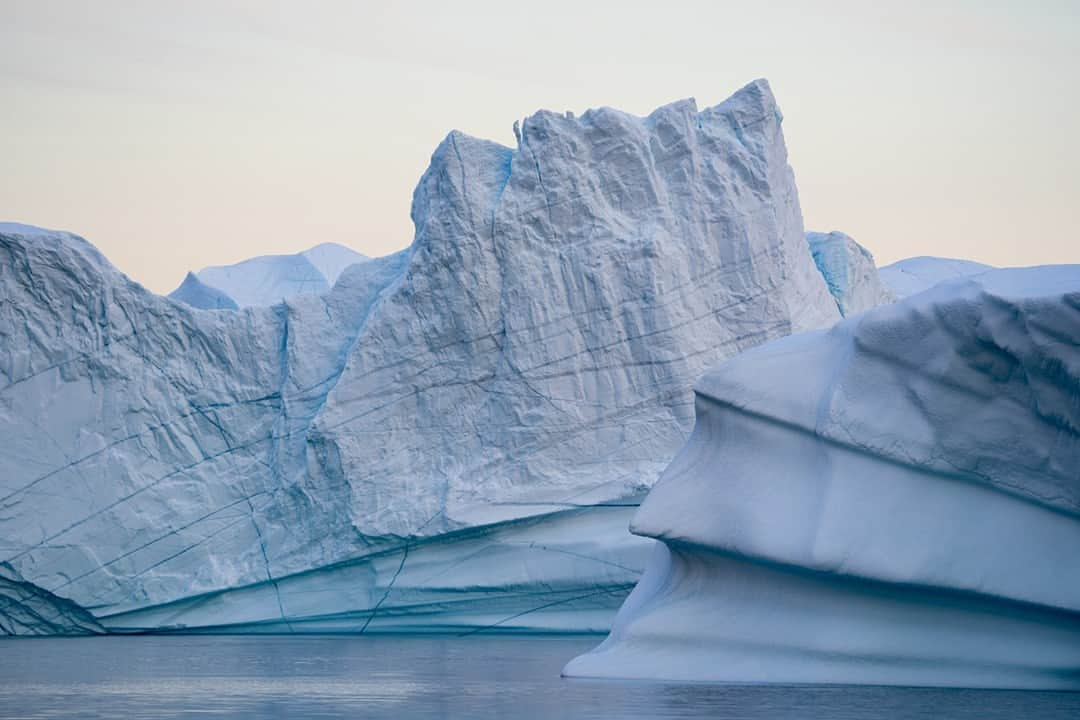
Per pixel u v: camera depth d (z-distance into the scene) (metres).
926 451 39.09
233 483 69.88
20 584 66.38
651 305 67.00
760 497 40.41
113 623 67.38
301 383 71.06
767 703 33.06
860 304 79.00
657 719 29.84
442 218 68.56
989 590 37.72
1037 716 30.22
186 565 68.12
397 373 68.12
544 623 65.00
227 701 34.72
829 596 39.41
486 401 67.62
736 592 41.06
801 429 40.62
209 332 71.50
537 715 30.66
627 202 69.06
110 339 69.50
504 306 67.62
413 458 67.56
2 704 34.28
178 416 70.19
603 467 66.19
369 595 66.31
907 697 34.94
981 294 37.91
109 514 67.69
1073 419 37.22
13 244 68.00
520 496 65.44
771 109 71.50
